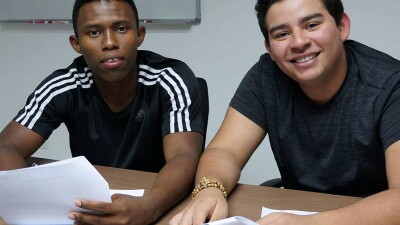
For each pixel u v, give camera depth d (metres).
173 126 1.31
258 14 1.13
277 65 1.21
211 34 2.28
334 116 1.16
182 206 1.04
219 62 2.30
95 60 1.30
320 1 1.04
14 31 2.73
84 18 1.28
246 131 1.26
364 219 0.84
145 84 1.42
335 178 1.22
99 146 1.46
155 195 0.99
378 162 1.16
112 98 1.40
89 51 1.30
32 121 1.37
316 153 1.22
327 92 1.14
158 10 2.32
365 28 2.04
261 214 0.97
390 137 1.03
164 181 1.06
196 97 1.38
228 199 1.06
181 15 2.29
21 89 2.81
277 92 1.25
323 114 1.17
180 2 2.28
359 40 2.06
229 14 2.22
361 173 1.19
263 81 1.27
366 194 1.23
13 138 1.34
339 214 0.86
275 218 0.85
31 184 0.82
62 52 2.64
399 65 1.12
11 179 0.82
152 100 1.41
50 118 1.41
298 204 1.02
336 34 1.07
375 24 2.02
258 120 1.28
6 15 2.70
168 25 2.34
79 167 0.80
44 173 0.80
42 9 2.60
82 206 0.84
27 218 0.91
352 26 2.05
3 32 2.76
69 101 1.42
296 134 1.23
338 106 1.15
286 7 1.04
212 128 2.38
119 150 1.44
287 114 1.23
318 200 1.04
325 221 0.85
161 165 1.49
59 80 1.43
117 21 1.27
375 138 1.12
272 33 1.09
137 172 1.25
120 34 1.29
